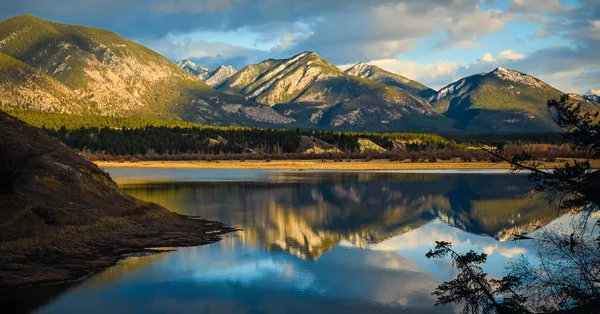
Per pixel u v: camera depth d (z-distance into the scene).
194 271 28.17
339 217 52.72
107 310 21.17
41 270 26.55
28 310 20.88
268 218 50.94
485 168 149.00
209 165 165.25
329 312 21.66
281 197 72.25
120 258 30.77
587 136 12.79
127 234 37.09
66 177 41.94
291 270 29.00
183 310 21.50
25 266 26.72
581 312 13.80
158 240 36.66
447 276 28.16
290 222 48.59
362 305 22.55
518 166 13.66
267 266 29.89
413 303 23.08
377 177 115.81
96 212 39.25
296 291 24.78
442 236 41.56
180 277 26.84
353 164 169.75
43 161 42.78
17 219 31.55
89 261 29.38
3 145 38.94
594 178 13.01
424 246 37.19
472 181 102.62
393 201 68.44
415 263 31.33
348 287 25.55
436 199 70.88
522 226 46.44
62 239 31.72
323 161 188.38
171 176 117.75
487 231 44.00
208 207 59.72
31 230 31.23
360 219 51.47
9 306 21.28
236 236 40.03
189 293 24.00
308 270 29.12
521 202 66.88
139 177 113.19
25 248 28.91
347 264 30.78
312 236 40.91
